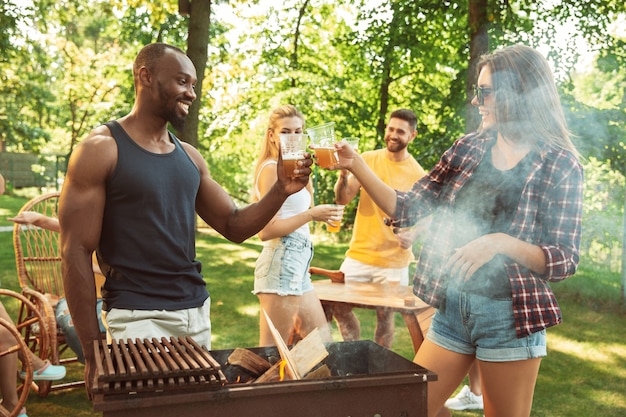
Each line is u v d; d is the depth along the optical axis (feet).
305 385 4.90
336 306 10.77
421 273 6.95
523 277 6.11
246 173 49.21
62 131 74.43
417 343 9.69
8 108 64.49
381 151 12.64
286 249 9.44
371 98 40.73
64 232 6.10
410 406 5.22
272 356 6.53
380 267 12.02
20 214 10.78
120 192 6.22
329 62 43.78
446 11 29.43
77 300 6.07
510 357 6.16
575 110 21.91
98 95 63.31
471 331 6.38
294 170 6.72
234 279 22.29
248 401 4.77
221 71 42.57
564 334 16.15
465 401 10.87
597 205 20.59
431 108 36.19
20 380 11.71
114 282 6.33
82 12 45.75
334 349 6.57
